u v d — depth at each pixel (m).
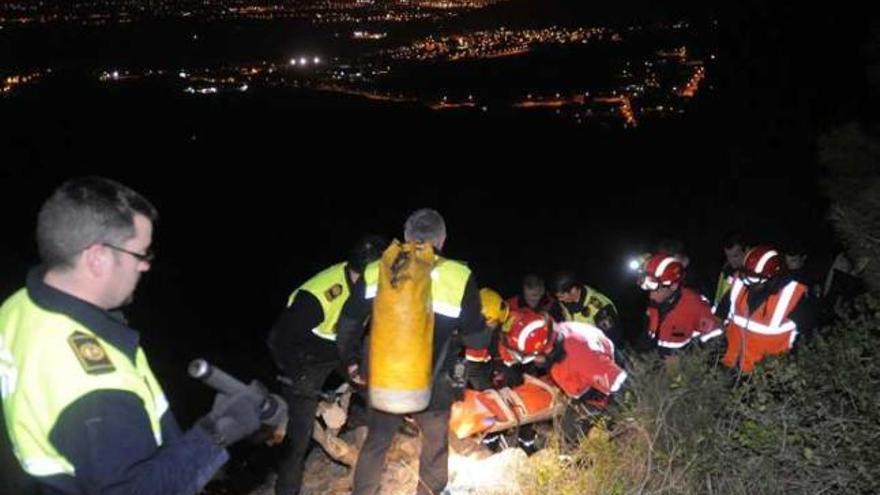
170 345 18.48
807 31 14.85
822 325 6.61
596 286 19.69
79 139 52.88
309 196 39.19
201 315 21.67
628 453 4.10
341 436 5.86
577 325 5.07
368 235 4.79
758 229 13.45
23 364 2.22
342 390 5.34
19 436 2.24
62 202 2.27
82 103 63.16
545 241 26.08
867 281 4.88
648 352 5.77
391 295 3.73
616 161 34.03
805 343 4.99
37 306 2.27
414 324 3.73
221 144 51.12
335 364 4.88
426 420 4.46
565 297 6.27
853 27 13.49
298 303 4.76
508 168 38.47
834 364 4.17
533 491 4.29
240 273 27.44
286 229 34.09
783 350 5.02
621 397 4.64
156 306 22.05
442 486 4.54
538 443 5.56
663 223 22.20
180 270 27.00
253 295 24.83
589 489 4.02
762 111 15.49
